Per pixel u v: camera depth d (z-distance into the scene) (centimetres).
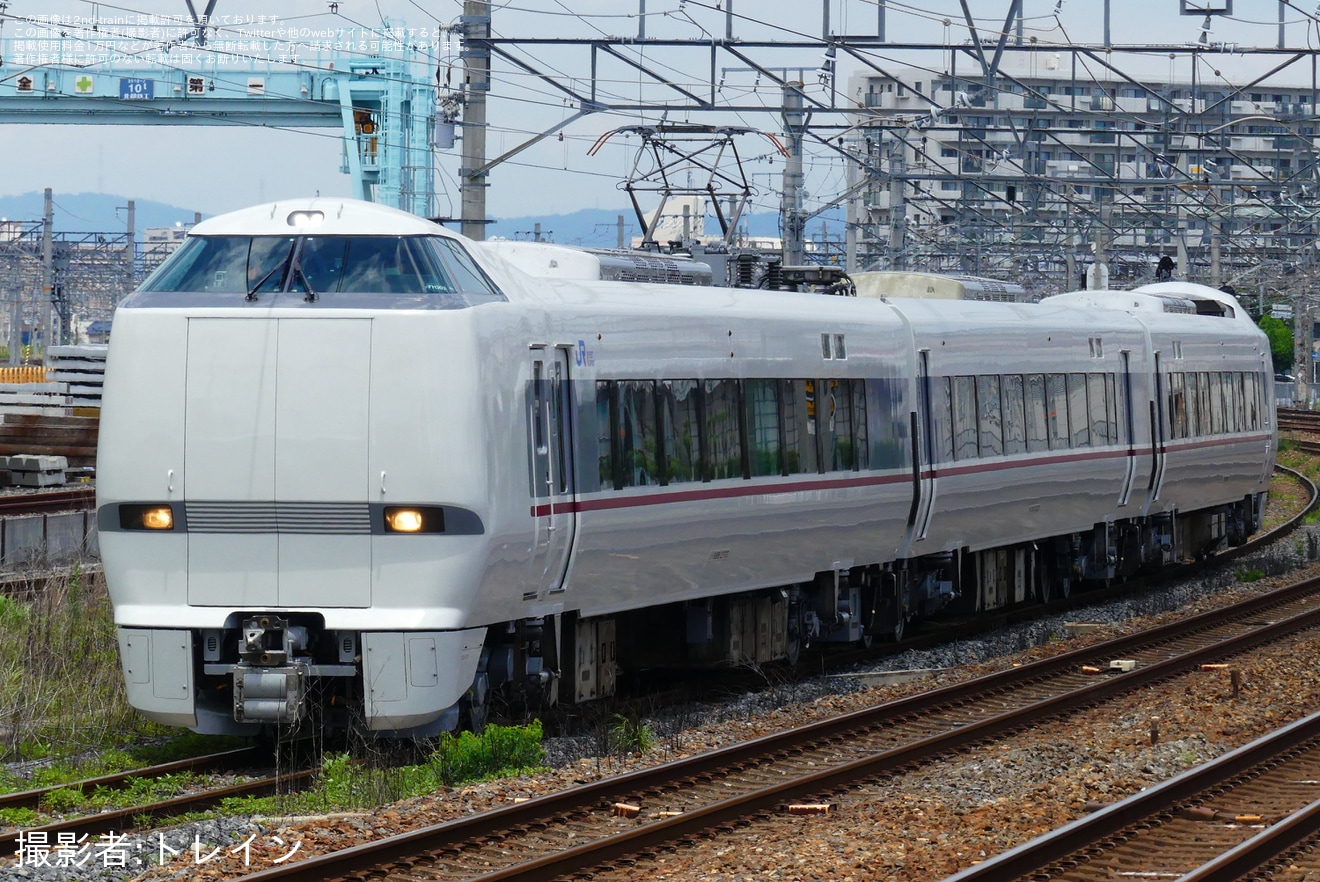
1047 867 1909
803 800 2297
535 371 2630
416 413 2433
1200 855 2006
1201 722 2953
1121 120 7281
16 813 2119
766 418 3278
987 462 4103
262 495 2448
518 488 2553
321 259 2522
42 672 2836
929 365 3869
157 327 2494
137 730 2750
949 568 4153
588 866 1898
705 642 3259
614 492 2814
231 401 2464
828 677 3491
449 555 2445
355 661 2477
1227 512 6088
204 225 2612
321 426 2442
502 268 2656
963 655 3884
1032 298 5141
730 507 3133
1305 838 2031
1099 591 4988
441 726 2556
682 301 3084
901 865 1927
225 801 2217
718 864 1931
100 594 3503
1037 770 2544
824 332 3491
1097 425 4709
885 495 3672
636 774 2306
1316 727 2772
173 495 2470
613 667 3036
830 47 5297
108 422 2509
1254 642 3966
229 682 2578
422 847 1930
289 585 2469
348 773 2355
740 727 2953
